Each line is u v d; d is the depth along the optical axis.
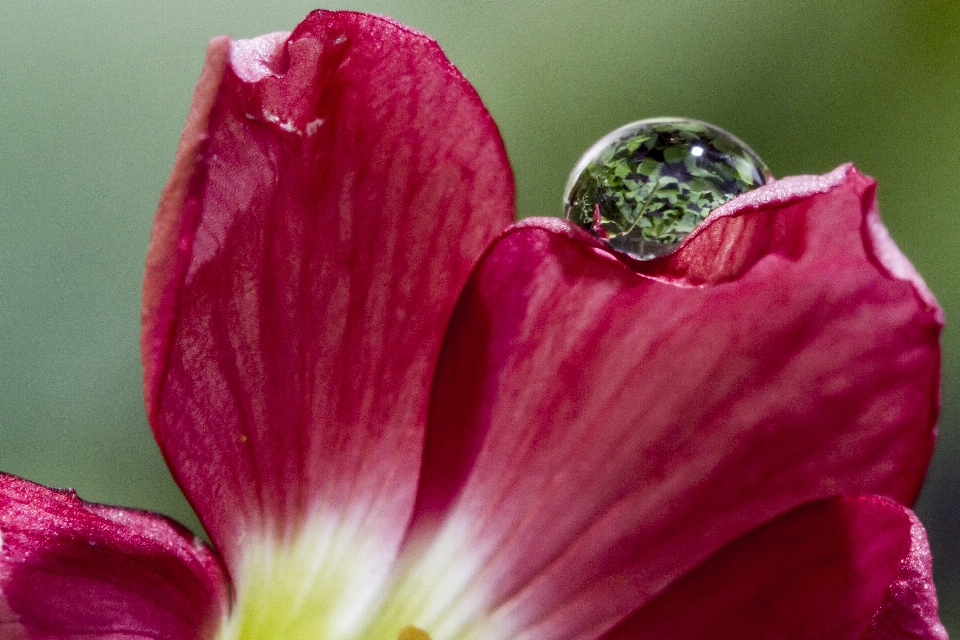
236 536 0.06
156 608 0.06
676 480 0.06
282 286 0.06
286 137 0.06
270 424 0.06
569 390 0.06
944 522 0.13
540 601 0.07
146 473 0.13
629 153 0.07
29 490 0.06
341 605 0.07
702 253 0.06
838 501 0.06
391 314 0.06
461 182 0.06
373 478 0.07
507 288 0.06
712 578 0.06
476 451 0.07
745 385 0.06
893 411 0.06
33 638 0.06
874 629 0.06
